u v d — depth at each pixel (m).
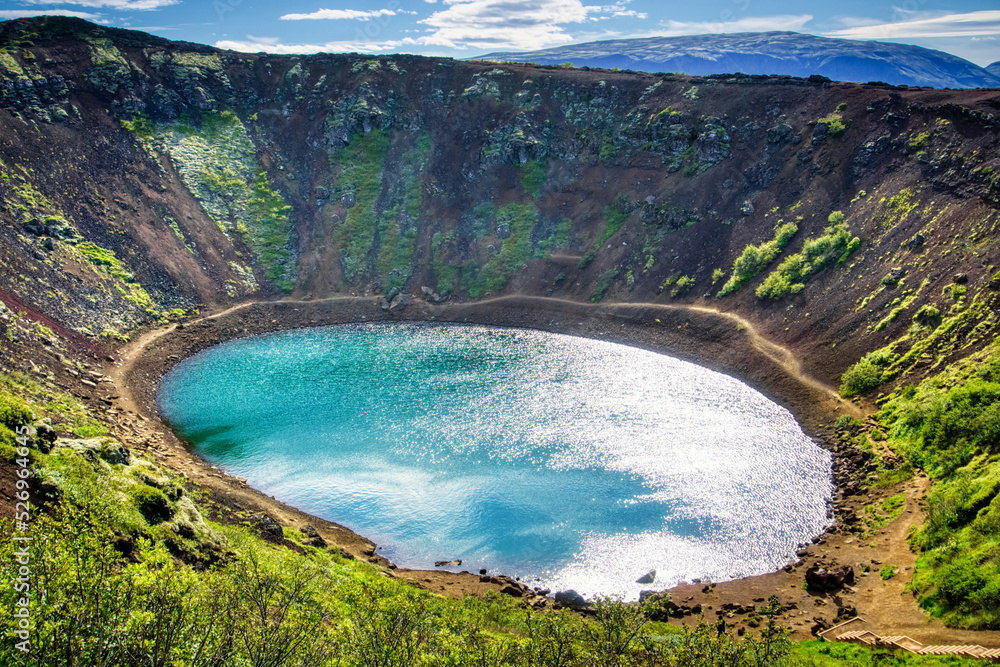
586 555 49.16
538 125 123.38
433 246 113.88
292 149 124.06
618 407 72.81
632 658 21.47
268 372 82.44
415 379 80.62
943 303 69.50
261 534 44.78
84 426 54.69
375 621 21.20
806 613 41.44
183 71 123.38
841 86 105.69
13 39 111.50
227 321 96.56
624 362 86.81
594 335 96.62
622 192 113.25
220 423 68.31
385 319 104.25
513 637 24.33
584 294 104.50
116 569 23.31
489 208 117.31
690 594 44.66
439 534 51.66
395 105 128.25
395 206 118.25
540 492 56.66
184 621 17.48
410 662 19.80
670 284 99.50
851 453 61.19
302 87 130.75
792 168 101.06
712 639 23.34
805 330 81.19
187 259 100.94
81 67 113.88
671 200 107.81
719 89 116.19
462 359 87.88
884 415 63.91
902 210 84.00
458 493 56.66
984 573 37.53
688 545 50.09
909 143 90.50
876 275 79.62
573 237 112.19
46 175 95.75
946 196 80.31
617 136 118.94
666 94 120.00
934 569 41.22
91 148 104.62
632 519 53.12
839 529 51.12
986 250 70.00
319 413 71.06
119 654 16.05
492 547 50.16
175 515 35.72
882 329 73.56
